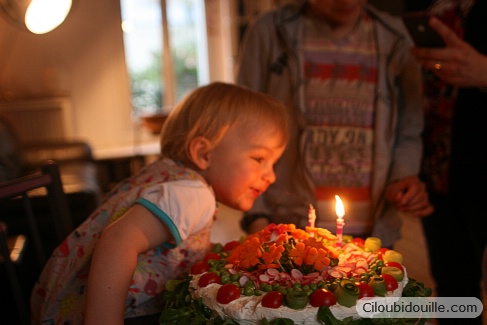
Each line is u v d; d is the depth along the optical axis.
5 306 1.53
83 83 4.35
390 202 1.34
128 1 4.39
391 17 1.40
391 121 1.36
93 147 4.46
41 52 4.21
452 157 1.44
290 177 1.36
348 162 1.36
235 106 0.98
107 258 0.80
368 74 1.35
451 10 1.42
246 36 1.48
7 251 1.01
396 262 0.89
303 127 1.34
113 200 0.99
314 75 1.35
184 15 4.60
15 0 3.03
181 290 0.85
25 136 4.10
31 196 2.57
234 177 0.99
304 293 0.75
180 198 0.88
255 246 0.86
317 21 1.36
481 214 1.35
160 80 4.62
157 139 4.59
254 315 0.74
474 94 1.35
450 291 1.50
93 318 0.77
